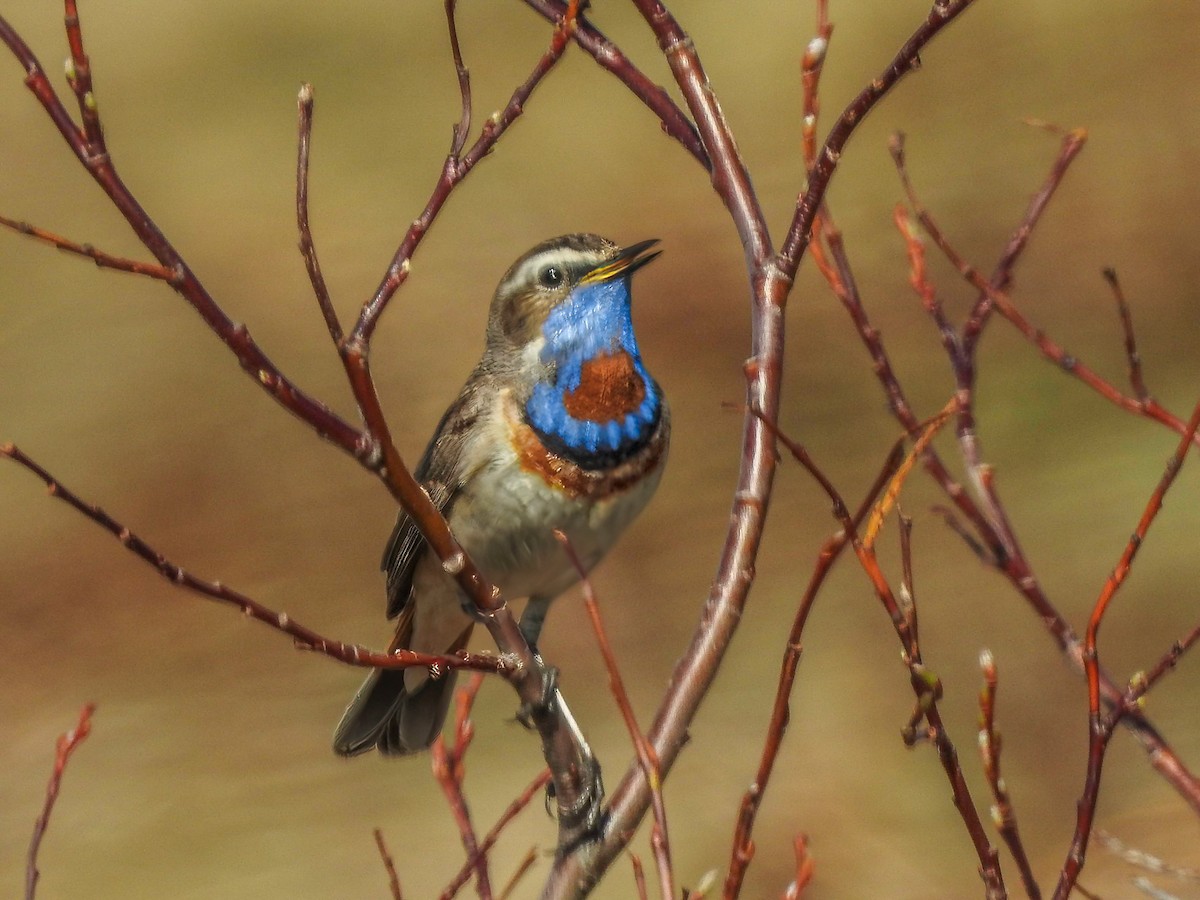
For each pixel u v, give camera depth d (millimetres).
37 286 21297
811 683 14125
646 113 21422
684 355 17953
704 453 16797
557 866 5359
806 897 11977
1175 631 13672
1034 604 5887
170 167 22562
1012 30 20172
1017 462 15875
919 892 11742
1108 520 15008
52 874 13539
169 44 24703
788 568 15453
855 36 20938
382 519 17594
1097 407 16375
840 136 5184
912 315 17734
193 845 13953
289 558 17125
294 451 18641
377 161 21906
